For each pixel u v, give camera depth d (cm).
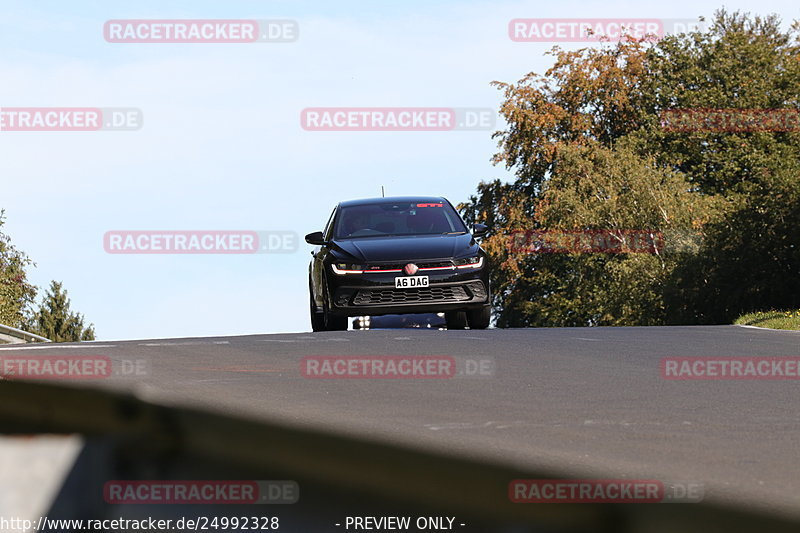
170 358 2753
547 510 515
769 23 17875
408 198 4741
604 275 12262
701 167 13975
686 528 493
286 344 3186
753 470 1100
